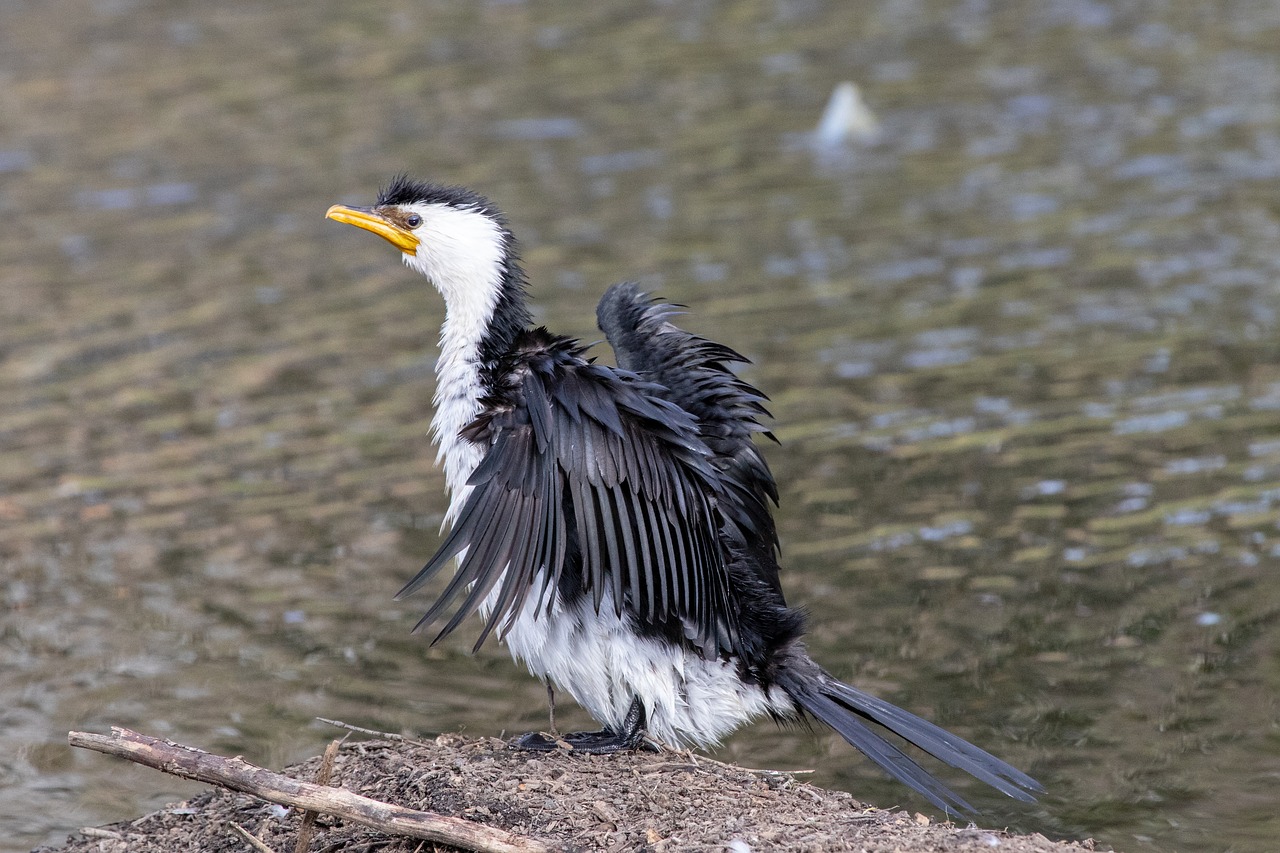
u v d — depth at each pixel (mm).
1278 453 13336
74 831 8836
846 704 8344
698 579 8062
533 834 7539
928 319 16484
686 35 27688
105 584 12008
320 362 16031
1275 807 8906
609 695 8367
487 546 7582
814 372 15328
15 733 9984
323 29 28484
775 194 20281
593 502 7809
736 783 8195
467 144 22250
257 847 7738
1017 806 9039
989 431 14047
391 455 14078
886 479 13242
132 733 7586
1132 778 9250
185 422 14805
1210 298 16672
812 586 11609
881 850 7289
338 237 19469
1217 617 11008
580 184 20719
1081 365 15266
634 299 9219
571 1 30328
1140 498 12742
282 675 10734
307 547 12547
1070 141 21844
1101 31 27234
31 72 26094
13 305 17500
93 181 21328
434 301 17625
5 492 13508
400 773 8289
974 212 19500
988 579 11656
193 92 24906
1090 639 10812
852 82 24734
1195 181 20141
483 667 10906
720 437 8742
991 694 10203
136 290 17922
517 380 8133
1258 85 23750
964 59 25781
